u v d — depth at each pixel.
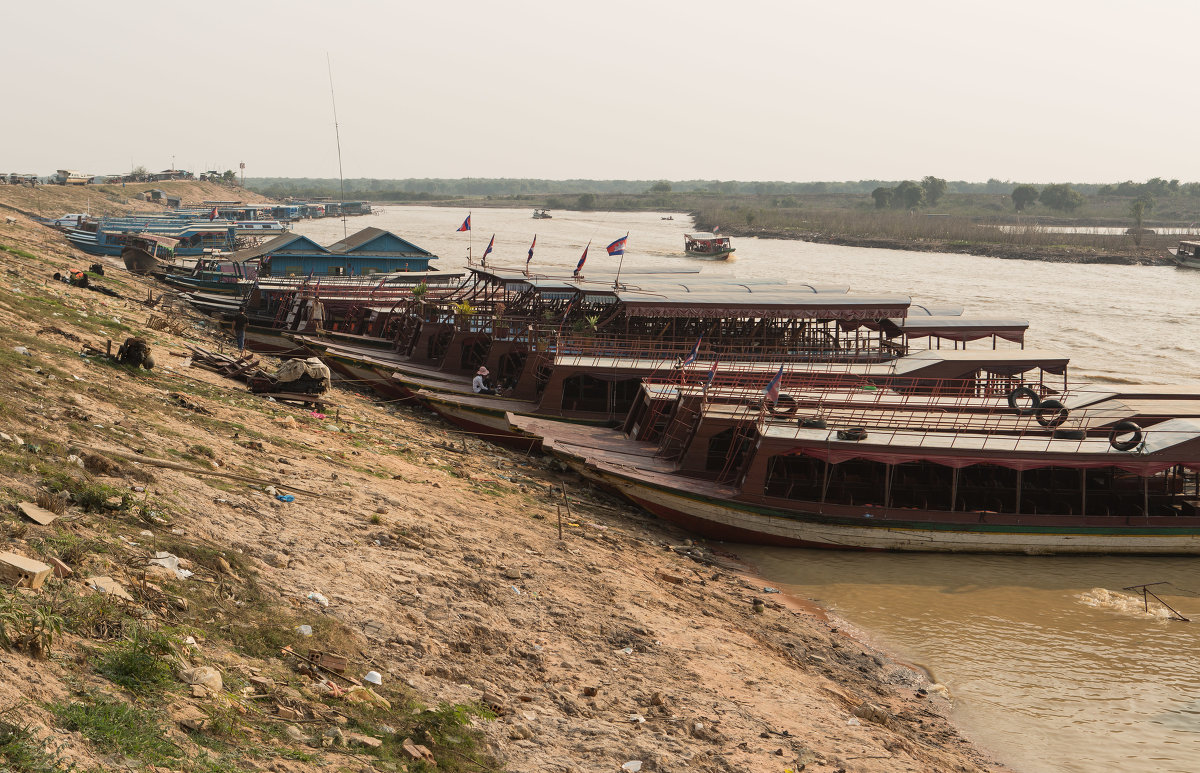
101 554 15.02
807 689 20.75
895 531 32.06
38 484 16.75
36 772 8.92
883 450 31.69
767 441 31.80
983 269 128.62
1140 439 32.50
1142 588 29.73
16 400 21.69
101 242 94.31
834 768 16.47
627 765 14.59
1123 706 22.05
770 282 55.78
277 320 58.38
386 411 42.56
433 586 20.00
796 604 27.58
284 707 12.80
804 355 46.56
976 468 34.66
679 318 48.25
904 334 47.66
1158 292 102.44
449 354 49.62
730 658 21.25
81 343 33.12
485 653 17.77
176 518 18.25
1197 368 62.31
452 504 27.19
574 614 21.02
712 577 28.22
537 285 49.34
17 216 115.19
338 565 19.25
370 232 83.38
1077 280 115.12
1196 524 32.25
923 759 18.25
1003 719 21.30
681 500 32.25
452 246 147.75
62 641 11.98
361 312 59.25
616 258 131.12
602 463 34.06
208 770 10.38
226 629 14.58
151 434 23.67
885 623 26.64
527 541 25.61
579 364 41.56
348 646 15.73
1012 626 26.61
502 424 41.22
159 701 11.57
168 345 40.72
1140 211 184.50
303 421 32.97
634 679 18.56
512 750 14.08
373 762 12.09
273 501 21.81
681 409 35.88
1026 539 32.28
